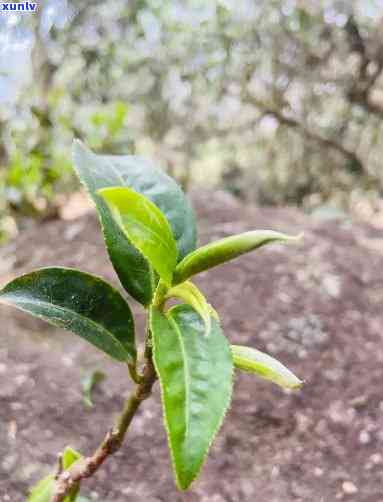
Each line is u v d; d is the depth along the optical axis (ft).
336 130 15.57
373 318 8.50
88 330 2.92
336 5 13.12
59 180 11.45
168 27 13.67
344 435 6.65
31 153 10.71
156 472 6.04
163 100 15.21
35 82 11.97
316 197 17.30
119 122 11.11
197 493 5.85
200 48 14.03
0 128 10.64
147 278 2.91
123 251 2.90
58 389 6.85
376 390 7.21
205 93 14.83
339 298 8.76
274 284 8.87
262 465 6.28
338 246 10.51
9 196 10.93
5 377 6.91
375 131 15.57
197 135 16.25
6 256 10.44
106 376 7.21
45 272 2.91
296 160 16.90
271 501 5.84
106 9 13.19
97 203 2.91
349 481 6.10
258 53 14.14
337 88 14.30
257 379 7.28
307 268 9.32
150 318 2.53
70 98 13.03
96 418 6.56
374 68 13.92
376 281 9.35
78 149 3.08
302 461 6.33
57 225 11.19
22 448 5.95
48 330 8.16
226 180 18.06
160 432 6.51
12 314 8.32
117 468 6.03
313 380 7.32
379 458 6.37
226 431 6.61
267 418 6.79
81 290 2.94
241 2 13.65
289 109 15.11
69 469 3.33
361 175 16.39
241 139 16.87
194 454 2.33
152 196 3.12
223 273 9.04
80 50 13.30
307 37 13.79
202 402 2.41
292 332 8.01
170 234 2.44
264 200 17.61
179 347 2.50
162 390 2.36
